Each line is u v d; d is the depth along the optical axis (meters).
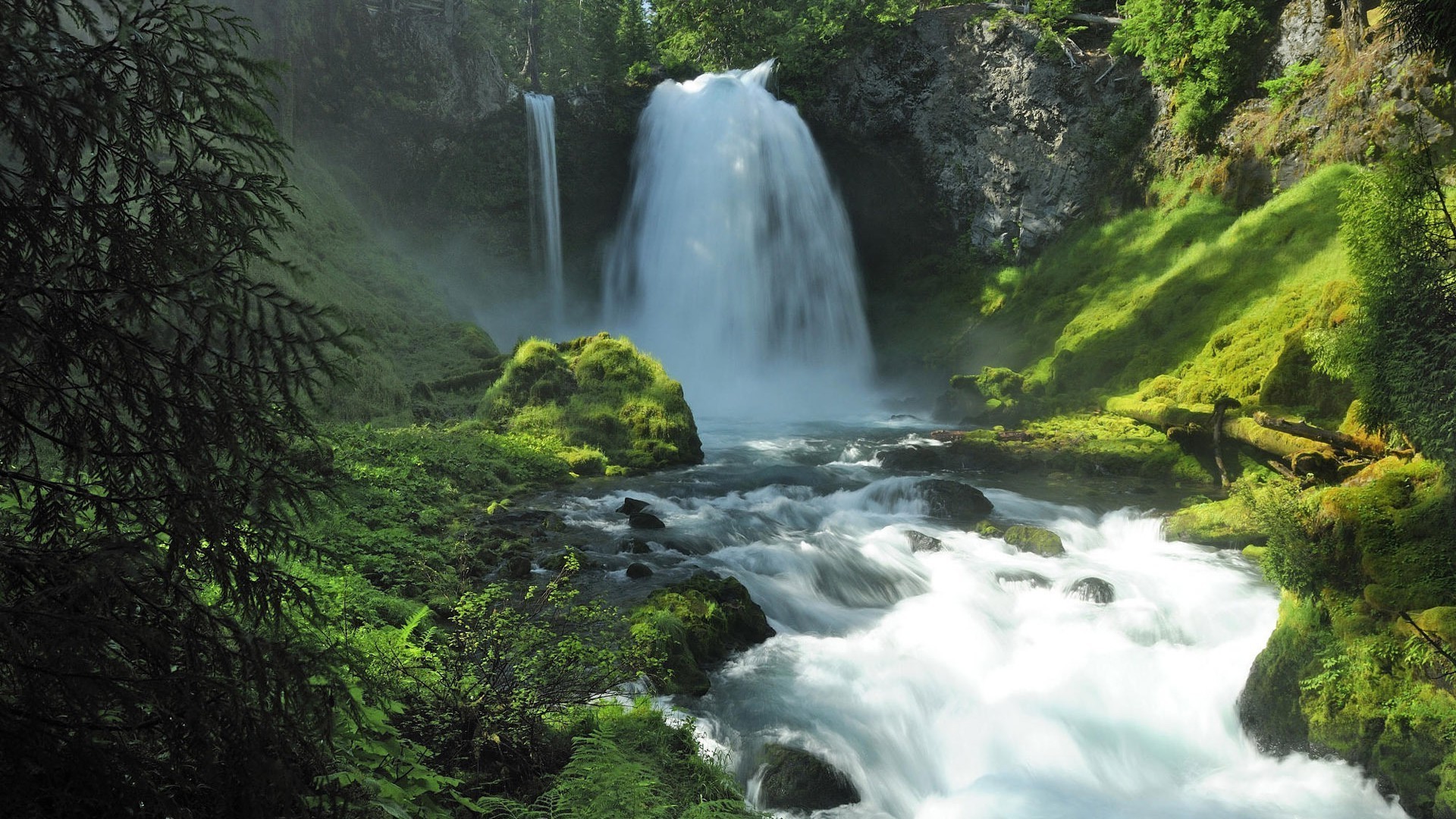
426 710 5.45
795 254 38.41
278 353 2.76
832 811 6.55
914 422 27.38
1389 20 11.01
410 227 33.66
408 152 34.09
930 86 37.72
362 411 18.22
